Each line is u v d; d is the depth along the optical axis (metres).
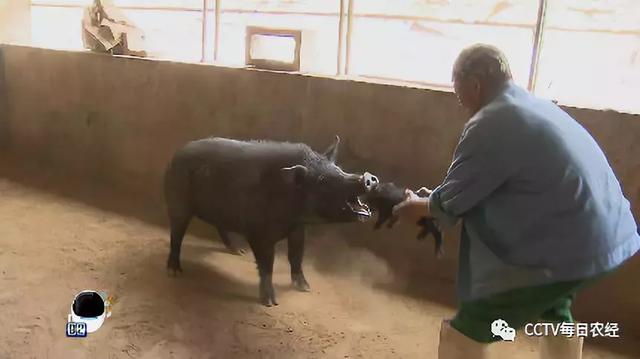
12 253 4.76
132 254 4.85
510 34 6.64
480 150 2.56
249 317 3.94
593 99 4.64
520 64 6.18
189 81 5.91
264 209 3.97
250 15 7.98
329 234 5.04
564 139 2.54
